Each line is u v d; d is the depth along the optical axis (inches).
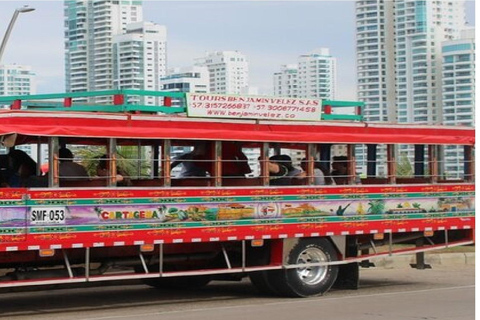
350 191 578.6
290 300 547.5
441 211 621.0
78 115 479.8
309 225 560.1
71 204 475.5
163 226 504.7
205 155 540.7
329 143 569.9
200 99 521.0
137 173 550.0
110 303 537.6
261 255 557.0
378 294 576.1
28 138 501.4
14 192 459.2
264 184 545.3
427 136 611.8
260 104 544.4
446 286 624.7
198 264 555.8
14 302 544.1
